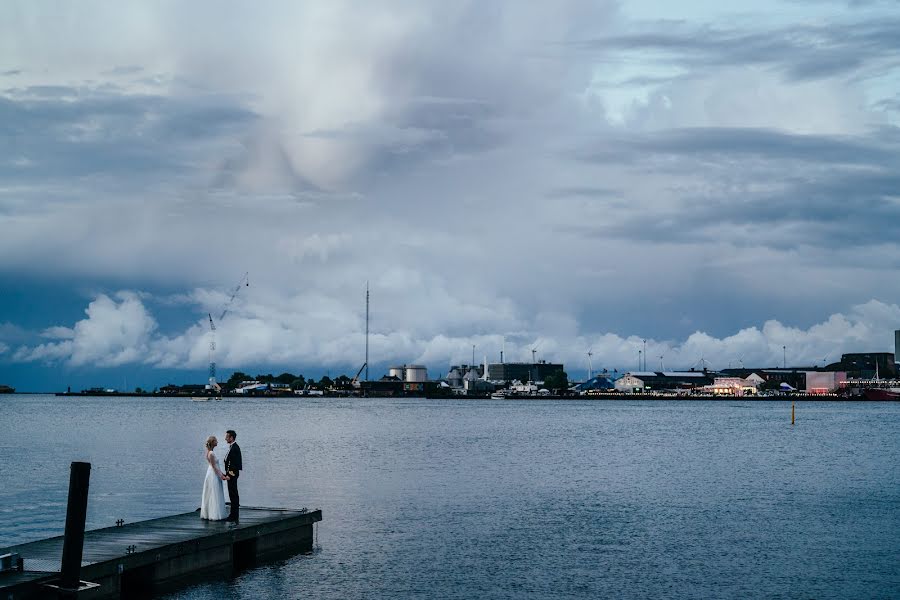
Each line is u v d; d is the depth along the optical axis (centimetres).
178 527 4659
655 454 11975
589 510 6612
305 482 8294
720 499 7219
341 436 16275
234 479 4869
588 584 4384
